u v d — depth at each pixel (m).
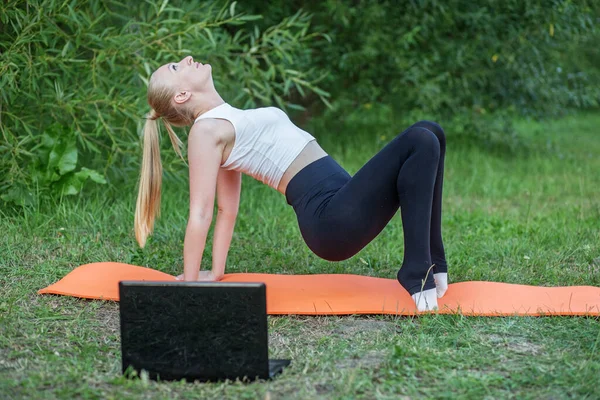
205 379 2.37
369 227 2.94
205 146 3.01
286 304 3.10
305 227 3.01
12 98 4.43
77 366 2.45
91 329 2.86
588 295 3.19
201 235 3.01
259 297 2.33
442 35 7.71
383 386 2.33
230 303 2.34
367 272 3.77
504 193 6.04
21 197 4.42
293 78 5.55
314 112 8.30
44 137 4.59
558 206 5.52
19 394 2.24
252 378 2.36
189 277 3.04
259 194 5.30
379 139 7.75
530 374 2.43
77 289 3.23
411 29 7.42
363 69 7.80
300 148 3.10
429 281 2.97
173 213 4.69
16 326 2.82
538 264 3.82
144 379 2.33
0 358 2.53
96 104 4.64
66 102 4.64
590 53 10.07
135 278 3.37
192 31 4.85
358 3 7.41
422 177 2.85
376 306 3.08
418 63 7.46
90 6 4.67
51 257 3.77
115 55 4.66
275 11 7.21
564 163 7.55
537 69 7.75
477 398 2.26
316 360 2.55
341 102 7.82
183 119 3.13
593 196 5.98
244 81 5.43
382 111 8.82
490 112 8.20
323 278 3.44
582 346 2.70
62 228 4.14
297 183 3.05
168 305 2.37
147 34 4.86
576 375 2.40
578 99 8.06
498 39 7.51
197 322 2.36
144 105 4.77
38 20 4.36
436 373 2.43
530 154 7.83
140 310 2.38
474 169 6.80
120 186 5.07
